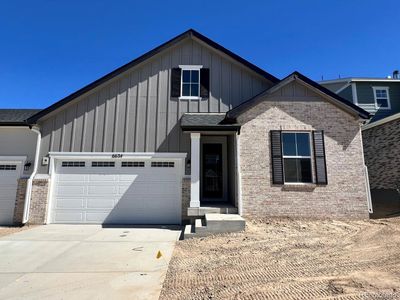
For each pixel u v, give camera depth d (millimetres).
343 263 5363
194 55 11969
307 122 10547
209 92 11633
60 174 10875
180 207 10688
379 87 19141
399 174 13492
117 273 5184
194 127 9930
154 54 11594
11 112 12594
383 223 9047
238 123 10398
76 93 11016
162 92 11508
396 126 13867
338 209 9977
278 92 10734
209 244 7254
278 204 9938
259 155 10234
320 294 4016
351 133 10555
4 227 10000
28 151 11055
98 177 10891
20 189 10664
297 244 6891
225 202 11812
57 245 7332
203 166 12422
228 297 4039
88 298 4105
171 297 4113
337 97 10570
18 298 4117
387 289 4125
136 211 10680
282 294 4062
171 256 6285
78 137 11008
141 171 10945
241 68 11922
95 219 10617
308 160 10383
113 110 11227
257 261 5715
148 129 11141
